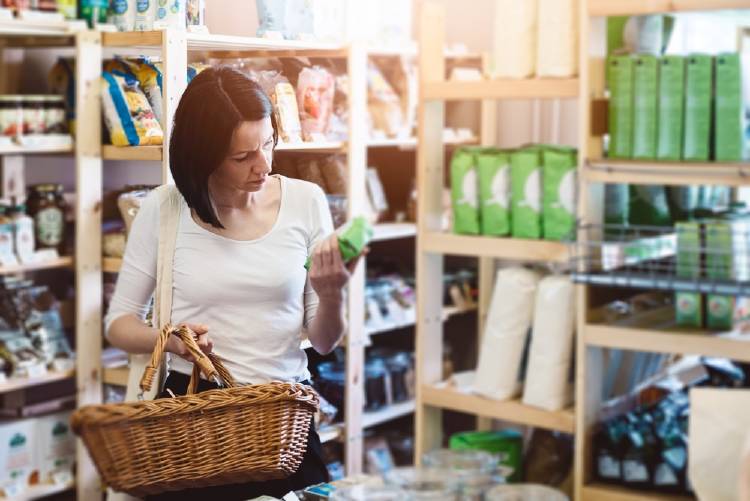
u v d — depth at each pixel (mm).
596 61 3086
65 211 3795
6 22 3443
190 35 2139
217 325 1882
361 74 3400
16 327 3668
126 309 1931
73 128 3672
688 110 2930
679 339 2969
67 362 3686
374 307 4109
